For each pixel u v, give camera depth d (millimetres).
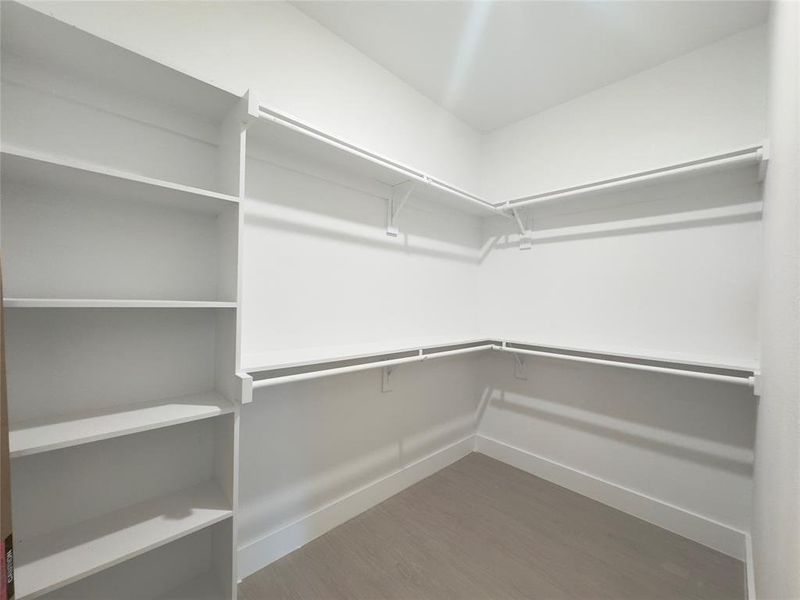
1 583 650
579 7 1467
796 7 731
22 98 933
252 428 1399
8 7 732
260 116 1119
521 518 1767
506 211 2369
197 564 1241
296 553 1494
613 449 1927
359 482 1811
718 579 1387
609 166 1964
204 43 1260
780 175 966
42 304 762
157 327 1159
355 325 1783
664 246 1765
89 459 1037
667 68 1771
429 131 2164
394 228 1954
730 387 1583
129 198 1084
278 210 1475
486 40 1680
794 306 704
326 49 1625
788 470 699
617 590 1329
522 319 2344
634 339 1855
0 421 665
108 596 1081
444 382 2334
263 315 1431
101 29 1062
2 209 913
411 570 1409
